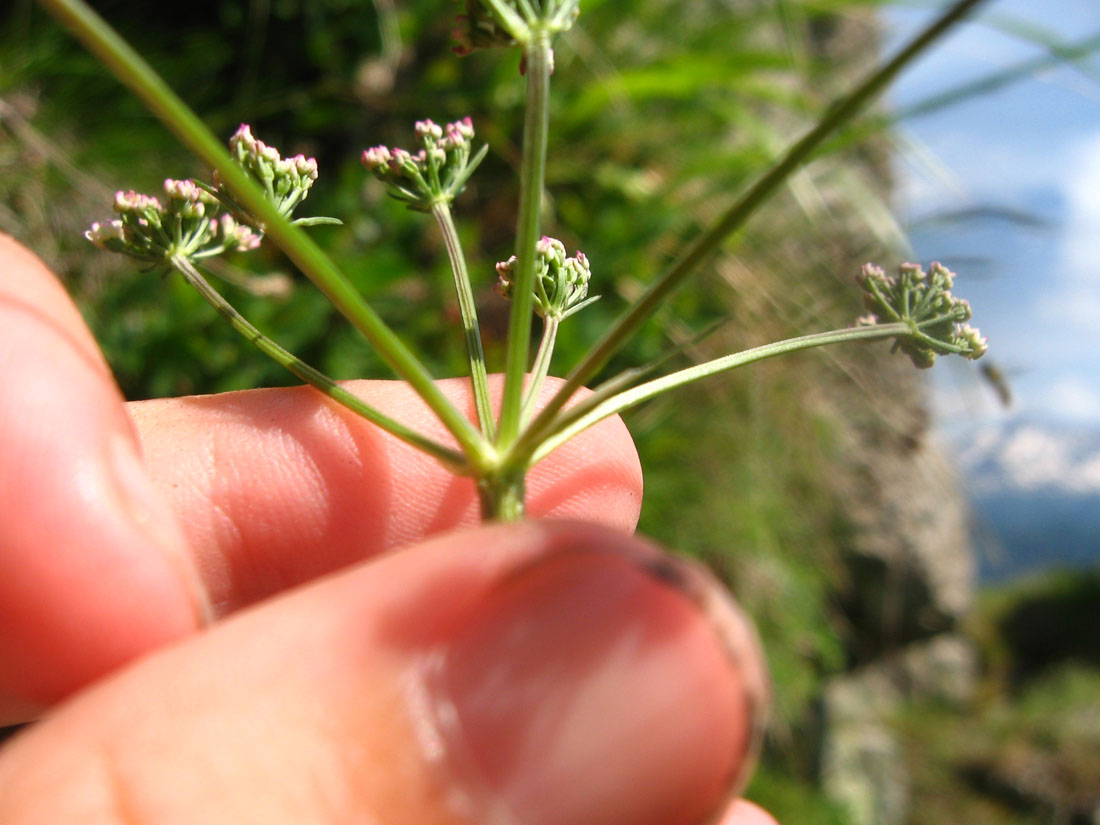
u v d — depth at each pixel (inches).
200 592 2.6
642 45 7.4
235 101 6.6
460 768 1.9
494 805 1.9
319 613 2.0
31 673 2.5
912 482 10.3
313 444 3.5
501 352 6.2
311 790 1.9
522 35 2.2
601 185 6.9
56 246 5.6
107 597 2.4
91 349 2.7
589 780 1.9
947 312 2.5
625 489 3.7
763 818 3.2
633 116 7.1
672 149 7.3
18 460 2.4
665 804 1.8
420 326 6.1
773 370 7.2
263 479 3.4
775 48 8.8
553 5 2.2
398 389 3.6
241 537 3.4
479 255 6.8
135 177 6.0
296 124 6.7
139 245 2.6
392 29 6.7
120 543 2.4
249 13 6.7
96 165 5.8
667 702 1.8
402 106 6.8
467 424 2.4
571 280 2.8
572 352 6.2
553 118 6.8
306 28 6.8
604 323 6.4
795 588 7.8
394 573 2.0
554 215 6.7
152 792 1.8
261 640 2.0
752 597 7.5
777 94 6.8
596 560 1.9
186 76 6.5
